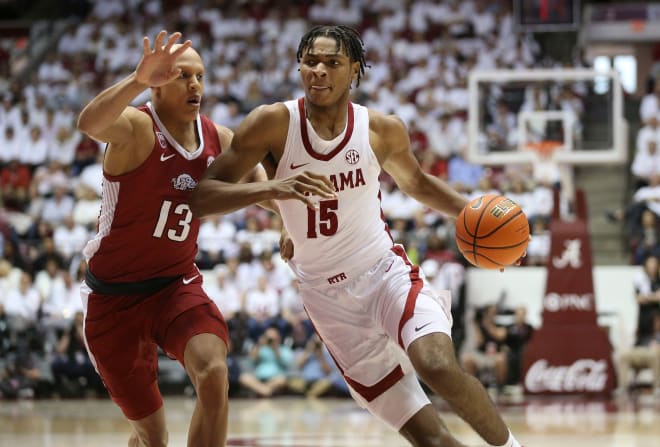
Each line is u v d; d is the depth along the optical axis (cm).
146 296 995
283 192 855
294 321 2673
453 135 3450
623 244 3231
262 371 2638
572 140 2781
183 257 998
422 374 869
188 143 986
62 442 1584
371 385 940
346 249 950
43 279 2842
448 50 4025
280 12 4428
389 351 937
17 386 2722
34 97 4003
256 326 2673
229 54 4162
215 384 902
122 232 973
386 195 3139
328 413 2175
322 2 4400
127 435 1709
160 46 861
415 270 962
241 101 3803
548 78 2767
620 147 2748
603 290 2872
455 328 2692
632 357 2628
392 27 4247
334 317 962
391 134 964
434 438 907
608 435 1633
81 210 3128
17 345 2748
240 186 872
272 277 2752
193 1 4547
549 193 2995
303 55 930
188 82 956
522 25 3403
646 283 2688
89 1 4756
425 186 1027
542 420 1923
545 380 2531
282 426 1847
